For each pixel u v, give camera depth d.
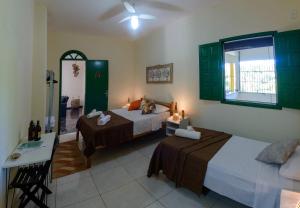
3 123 1.53
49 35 4.57
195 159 2.03
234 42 3.13
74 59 4.95
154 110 4.12
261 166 1.80
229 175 1.74
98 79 5.29
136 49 5.76
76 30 4.64
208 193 2.21
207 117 3.59
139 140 4.12
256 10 2.75
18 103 2.04
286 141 1.90
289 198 1.25
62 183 2.44
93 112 4.05
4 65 1.54
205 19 3.48
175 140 2.55
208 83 3.45
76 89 8.52
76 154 3.42
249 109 2.93
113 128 3.15
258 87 3.23
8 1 1.65
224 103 3.28
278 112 2.61
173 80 4.34
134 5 3.29
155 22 4.20
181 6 3.38
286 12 2.46
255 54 3.27
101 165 2.96
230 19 3.08
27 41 2.59
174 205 2.01
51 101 3.69
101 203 2.04
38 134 2.20
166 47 4.47
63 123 5.79
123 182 2.47
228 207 1.97
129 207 1.98
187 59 3.93
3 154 1.54
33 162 1.63
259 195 1.54
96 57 5.25
